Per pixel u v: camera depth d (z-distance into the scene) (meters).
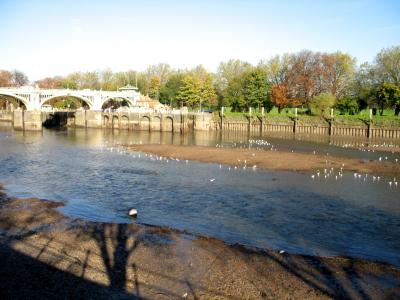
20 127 119.81
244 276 19.94
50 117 144.75
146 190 39.53
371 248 25.28
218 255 22.47
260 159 59.41
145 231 26.34
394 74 115.25
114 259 21.59
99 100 139.00
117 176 46.69
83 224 27.56
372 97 119.94
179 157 62.38
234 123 129.12
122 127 134.12
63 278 19.20
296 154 65.38
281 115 124.56
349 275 20.45
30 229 26.28
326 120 115.31
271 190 40.09
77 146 78.94
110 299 17.33
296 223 29.88
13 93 120.44
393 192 40.31
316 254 24.00
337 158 62.22
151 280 19.25
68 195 37.31
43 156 63.88
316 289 18.84
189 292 18.20
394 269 21.44
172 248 23.34
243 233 27.50
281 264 21.55
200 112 134.25
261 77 134.00
